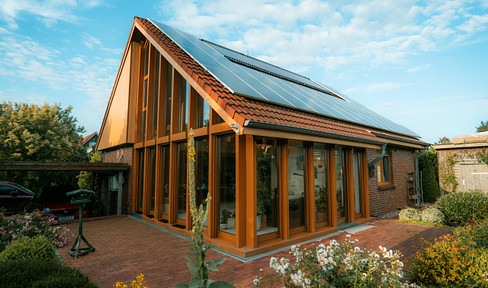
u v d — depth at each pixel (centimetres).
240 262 527
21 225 680
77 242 586
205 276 268
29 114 1636
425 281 414
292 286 325
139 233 794
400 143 1109
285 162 646
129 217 1077
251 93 638
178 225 827
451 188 1438
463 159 1412
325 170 803
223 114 555
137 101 1145
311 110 776
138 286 352
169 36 912
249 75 819
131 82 1163
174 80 895
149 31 984
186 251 618
